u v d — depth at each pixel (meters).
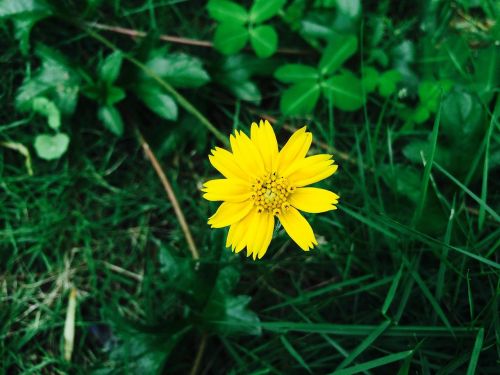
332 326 0.16
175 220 0.20
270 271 0.19
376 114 0.20
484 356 0.16
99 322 0.19
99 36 0.19
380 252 0.18
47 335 0.19
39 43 0.18
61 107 0.18
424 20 0.20
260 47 0.19
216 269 0.17
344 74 0.19
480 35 0.20
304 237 0.13
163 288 0.19
